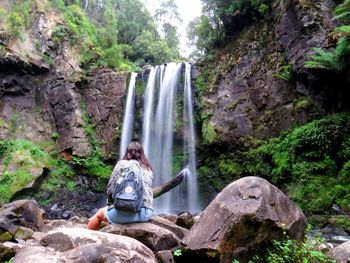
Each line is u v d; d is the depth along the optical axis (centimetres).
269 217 374
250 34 1491
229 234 359
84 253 292
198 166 1495
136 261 308
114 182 421
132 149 446
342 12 1082
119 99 1736
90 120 1742
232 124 1390
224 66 1522
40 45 1758
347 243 383
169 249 413
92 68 1844
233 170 1359
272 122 1284
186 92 1573
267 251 380
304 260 352
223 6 1606
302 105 1195
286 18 1315
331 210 908
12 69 1647
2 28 1642
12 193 1358
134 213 418
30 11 1822
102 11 2484
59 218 1405
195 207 1453
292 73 1242
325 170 1012
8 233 523
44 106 1717
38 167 1475
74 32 1888
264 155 1246
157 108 1631
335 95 1130
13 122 1611
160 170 1562
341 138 1020
